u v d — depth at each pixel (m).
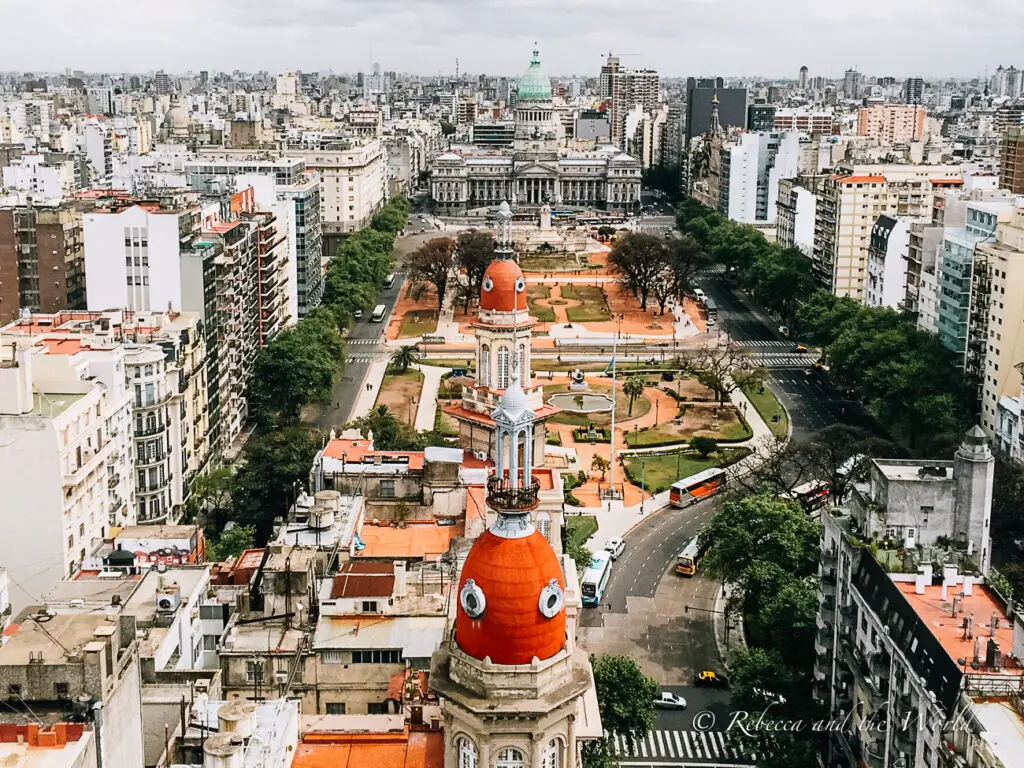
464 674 119.69
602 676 198.62
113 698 124.88
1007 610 183.50
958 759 151.75
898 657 178.50
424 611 176.00
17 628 139.50
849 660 198.50
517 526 119.56
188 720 144.88
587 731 152.00
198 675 160.38
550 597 118.12
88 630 126.75
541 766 119.88
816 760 199.50
